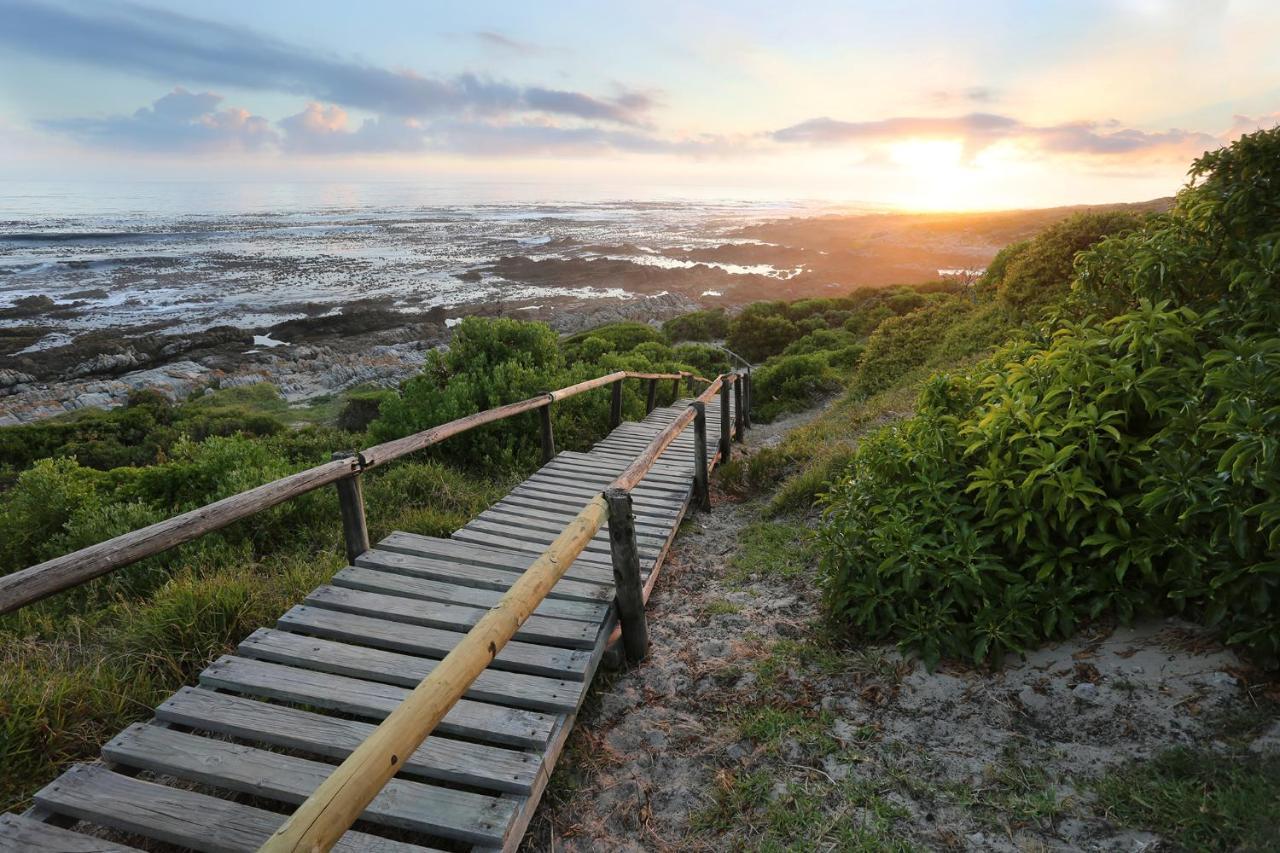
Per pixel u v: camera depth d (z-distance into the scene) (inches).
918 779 95.4
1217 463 100.3
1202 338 121.3
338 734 104.0
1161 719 93.4
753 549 202.5
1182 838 77.0
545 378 362.0
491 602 142.6
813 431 374.3
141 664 128.3
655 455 173.5
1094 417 114.0
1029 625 113.7
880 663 122.4
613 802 101.1
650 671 135.5
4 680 118.3
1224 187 130.6
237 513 115.2
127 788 93.4
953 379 159.8
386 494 246.2
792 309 1429.6
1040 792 88.7
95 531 202.2
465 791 94.3
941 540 126.3
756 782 99.8
